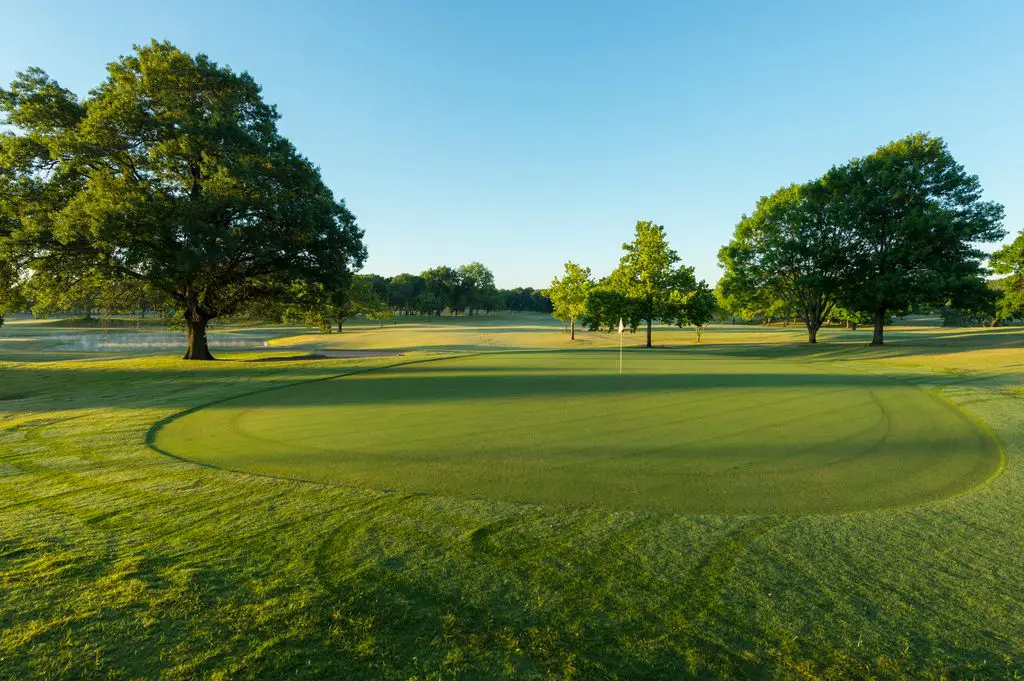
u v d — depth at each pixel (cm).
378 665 288
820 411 1081
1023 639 312
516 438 837
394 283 13038
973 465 688
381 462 696
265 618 330
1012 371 1802
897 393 1337
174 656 293
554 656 296
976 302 3209
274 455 737
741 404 1170
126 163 2372
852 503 545
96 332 7688
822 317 4084
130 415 1069
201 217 2216
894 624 328
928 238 3198
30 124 2297
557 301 6275
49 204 2250
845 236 3550
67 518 496
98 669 281
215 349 4588
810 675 281
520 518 498
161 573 386
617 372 1900
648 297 4294
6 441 838
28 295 2533
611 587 371
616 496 561
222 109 2406
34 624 321
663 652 300
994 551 432
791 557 419
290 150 2630
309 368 2094
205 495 563
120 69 2400
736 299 4369
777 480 621
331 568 396
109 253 2297
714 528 476
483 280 14612
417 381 1633
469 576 385
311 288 2975
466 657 295
